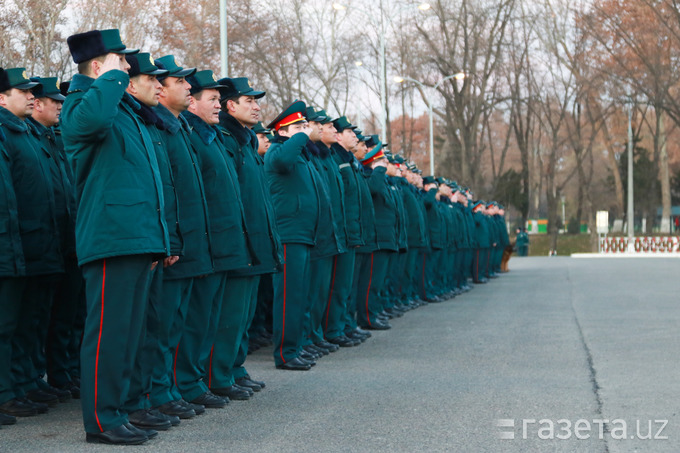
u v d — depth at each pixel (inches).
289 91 1454.2
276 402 260.5
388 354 358.9
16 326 249.6
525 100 1972.2
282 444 208.7
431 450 202.5
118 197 205.8
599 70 1824.6
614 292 671.1
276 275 324.8
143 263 210.1
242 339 279.7
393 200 454.9
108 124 202.2
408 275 549.3
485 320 482.6
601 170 2881.4
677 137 2458.2
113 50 211.0
